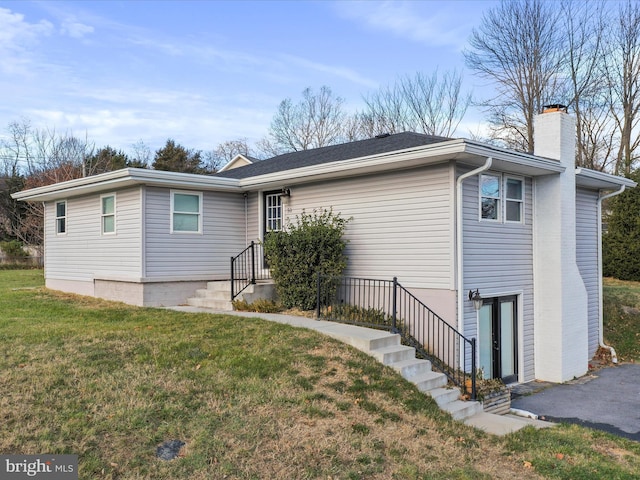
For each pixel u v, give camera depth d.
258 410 5.36
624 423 7.33
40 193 13.52
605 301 14.63
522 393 9.19
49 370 5.84
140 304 11.01
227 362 6.54
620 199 18.30
